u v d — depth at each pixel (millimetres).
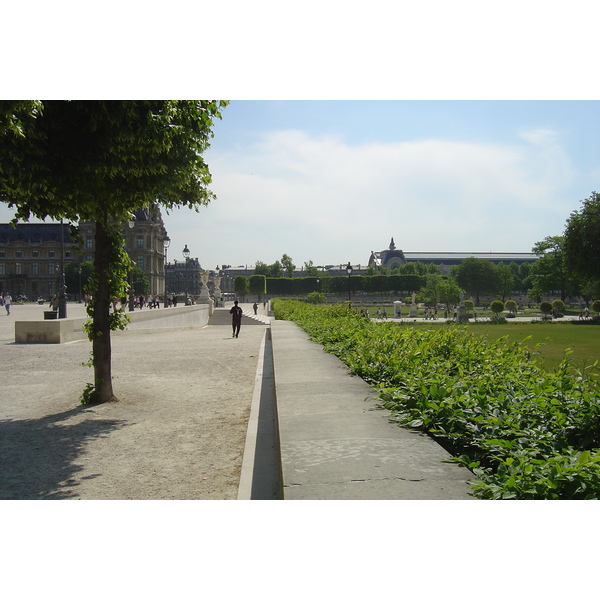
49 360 17734
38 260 161625
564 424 5125
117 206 9961
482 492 3611
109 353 11469
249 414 10148
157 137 8258
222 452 7703
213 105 9594
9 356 18719
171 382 13750
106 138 8352
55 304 50469
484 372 7977
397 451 4609
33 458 7457
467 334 11797
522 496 3535
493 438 4676
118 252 11312
